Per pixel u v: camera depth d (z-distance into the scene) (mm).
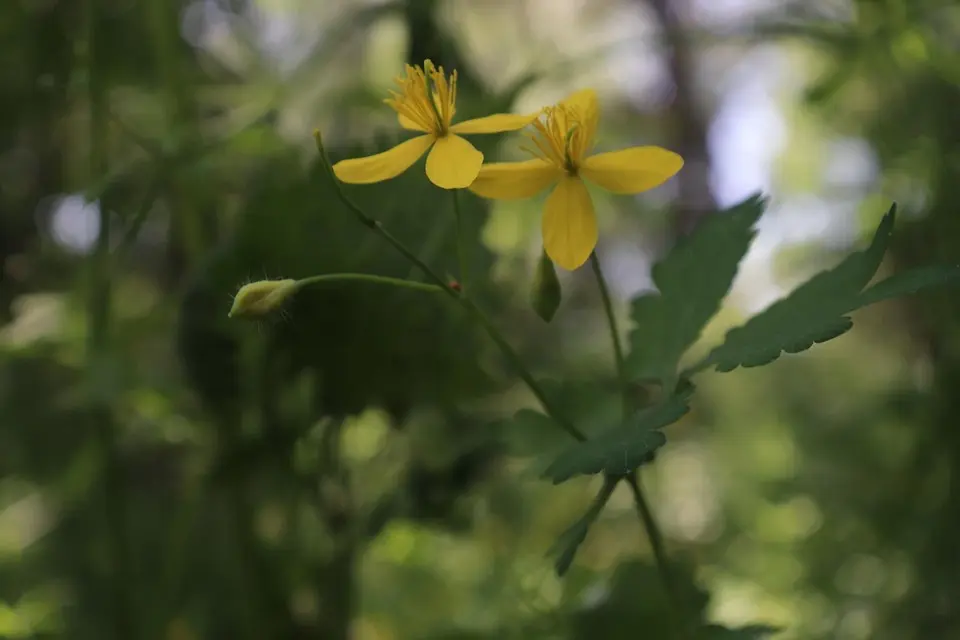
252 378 296
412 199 292
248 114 316
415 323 295
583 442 251
